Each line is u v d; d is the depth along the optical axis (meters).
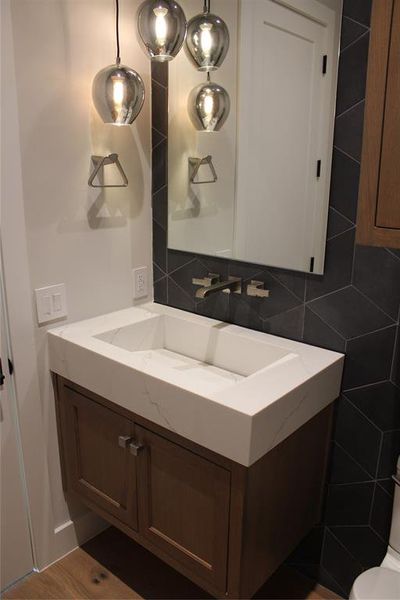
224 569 1.41
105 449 1.69
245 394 1.30
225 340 1.78
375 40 1.00
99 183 1.79
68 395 1.75
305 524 1.70
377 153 1.04
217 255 1.84
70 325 1.81
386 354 1.49
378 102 1.02
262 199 1.67
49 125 1.59
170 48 1.46
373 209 1.08
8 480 1.75
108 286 1.92
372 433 1.58
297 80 1.50
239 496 1.30
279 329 1.72
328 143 1.47
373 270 1.46
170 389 1.37
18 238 1.58
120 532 2.12
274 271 1.69
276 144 1.59
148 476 1.56
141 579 1.88
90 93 1.69
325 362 1.51
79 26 1.61
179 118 1.83
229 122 1.70
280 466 1.44
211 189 1.80
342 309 1.56
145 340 1.92
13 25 1.44
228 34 1.58
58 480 1.91
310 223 1.56
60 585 1.85
